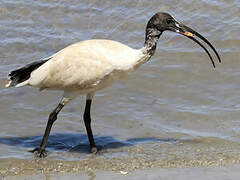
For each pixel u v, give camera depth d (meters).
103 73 12.16
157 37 12.52
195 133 13.45
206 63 16.67
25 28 18.25
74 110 14.63
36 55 17.25
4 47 17.45
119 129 13.76
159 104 14.88
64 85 12.36
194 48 17.31
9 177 11.32
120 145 12.98
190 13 18.77
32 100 15.00
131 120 14.16
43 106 14.78
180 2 19.03
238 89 15.47
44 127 13.87
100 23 18.62
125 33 18.30
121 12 18.84
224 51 17.14
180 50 17.22
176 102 15.00
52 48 17.58
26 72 12.66
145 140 13.20
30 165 11.99
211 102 14.95
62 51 12.49
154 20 12.41
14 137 13.37
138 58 12.41
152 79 15.93
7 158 12.28
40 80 12.46
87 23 18.62
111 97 15.14
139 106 14.79
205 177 11.02
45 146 12.71
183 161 11.97
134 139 13.28
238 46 17.33
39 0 19.16
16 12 18.78
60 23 18.56
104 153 12.61
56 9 18.95
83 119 14.22
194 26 18.36
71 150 12.80
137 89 15.55
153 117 14.27
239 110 14.41
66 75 12.23
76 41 17.88
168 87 15.66
